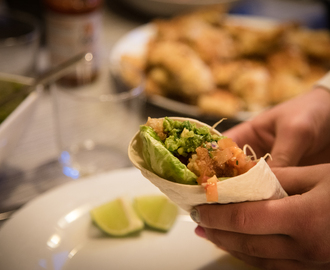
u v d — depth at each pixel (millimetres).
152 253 427
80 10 612
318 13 1115
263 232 346
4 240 409
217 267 420
